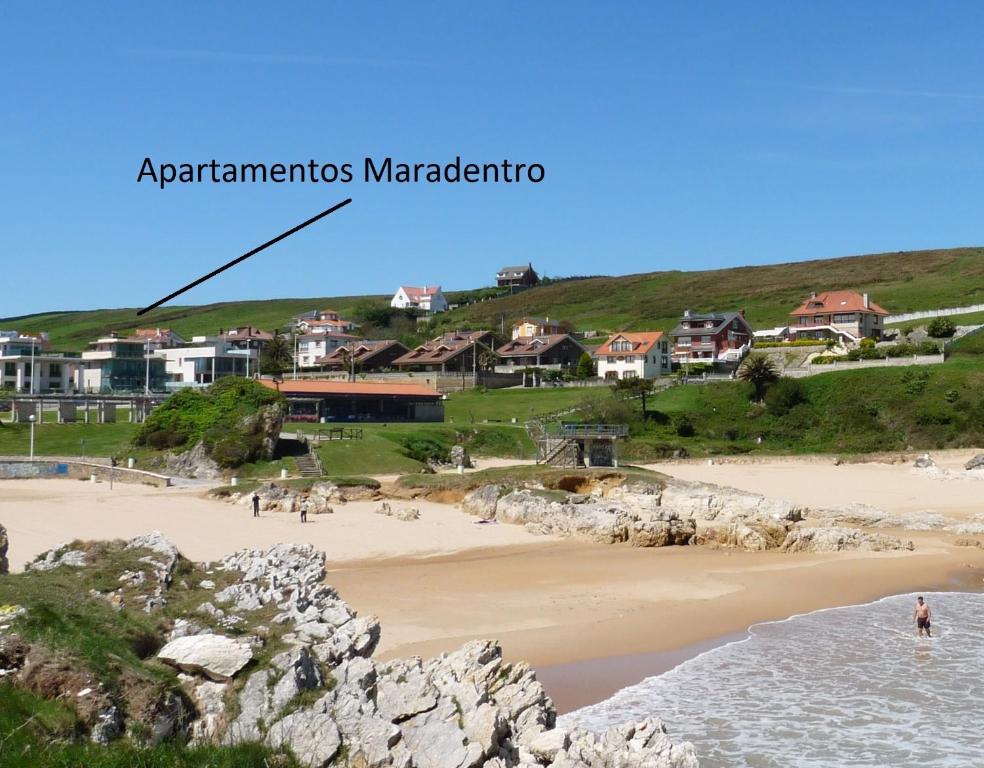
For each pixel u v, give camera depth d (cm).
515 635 3672
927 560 5547
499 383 15212
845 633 3844
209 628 2344
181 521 5900
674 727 2745
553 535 6081
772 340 16262
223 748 1820
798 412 11412
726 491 7050
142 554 2994
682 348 16000
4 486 7256
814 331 15788
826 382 11844
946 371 11475
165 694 1925
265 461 8469
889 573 5147
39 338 16938
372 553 5291
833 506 7250
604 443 8125
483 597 4294
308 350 19162
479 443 10319
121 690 1881
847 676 3244
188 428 8819
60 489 7169
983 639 3759
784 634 3816
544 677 3197
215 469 8188
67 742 1698
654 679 3191
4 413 11694
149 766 1711
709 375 13675
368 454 8894
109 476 7812
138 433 9019
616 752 2020
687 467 9581
